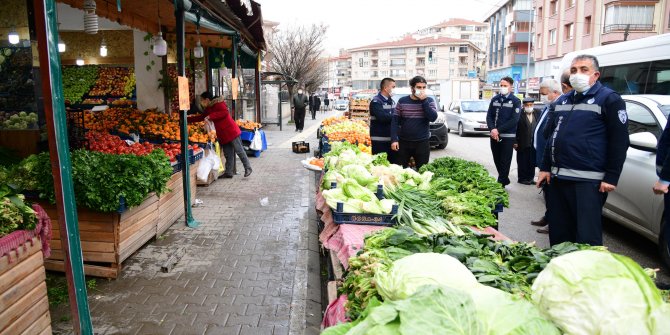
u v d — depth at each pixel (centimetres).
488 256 262
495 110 913
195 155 772
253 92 2292
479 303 169
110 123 897
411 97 725
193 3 670
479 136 2039
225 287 461
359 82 13562
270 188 920
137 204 478
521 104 983
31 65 571
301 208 767
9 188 330
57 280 460
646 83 916
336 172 512
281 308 420
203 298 436
